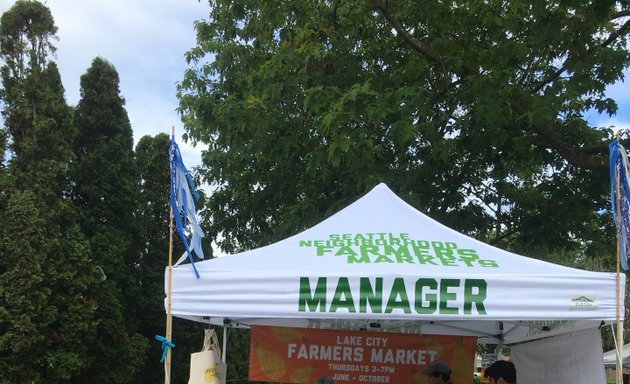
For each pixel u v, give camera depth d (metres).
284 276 3.57
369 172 7.52
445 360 5.71
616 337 3.48
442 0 8.59
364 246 4.02
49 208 11.49
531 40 7.91
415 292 3.47
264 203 10.80
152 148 15.84
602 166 7.55
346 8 8.82
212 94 10.02
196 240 3.80
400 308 3.45
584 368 4.22
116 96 14.60
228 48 10.36
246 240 12.38
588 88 8.34
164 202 15.46
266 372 5.67
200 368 4.17
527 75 9.03
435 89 8.66
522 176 10.48
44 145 12.07
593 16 6.55
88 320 11.23
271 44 10.27
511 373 4.79
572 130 8.80
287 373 5.67
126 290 13.61
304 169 9.05
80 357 11.02
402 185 7.62
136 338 13.20
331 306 3.50
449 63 8.30
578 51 8.26
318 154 7.78
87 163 13.49
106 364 11.77
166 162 15.73
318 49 7.95
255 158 10.43
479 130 7.93
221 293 3.62
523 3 7.16
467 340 5.71
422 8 8.41
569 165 9.28
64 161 12.34
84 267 11.58
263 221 11.53
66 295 11.09
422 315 3.44
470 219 9.53
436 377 4.70
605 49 8.27
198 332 15.41
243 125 8.36
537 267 3.73
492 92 7.37
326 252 3.93
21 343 9.84
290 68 8.09
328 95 7.32
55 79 13.05
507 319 3.46
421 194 7.97
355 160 7.32
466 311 3.44
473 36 8.73
